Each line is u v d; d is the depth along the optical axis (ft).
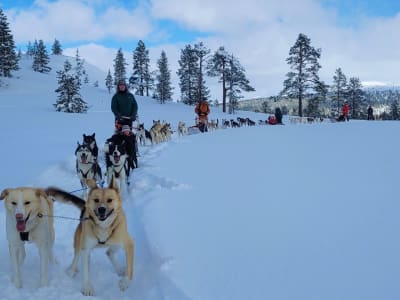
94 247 12.92
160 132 57.00
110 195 12.78
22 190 12.85
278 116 102.99
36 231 12.95
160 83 203.51
